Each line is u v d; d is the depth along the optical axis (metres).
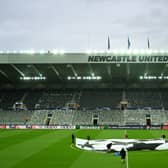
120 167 25.23
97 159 29.08
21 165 26.41
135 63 68.06
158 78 83.62
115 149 34.41
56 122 78.19
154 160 28.25
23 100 88.31
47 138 49.53
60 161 28.23
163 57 65.38
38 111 83.06
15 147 38.38
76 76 83.31
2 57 68.12
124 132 61.56
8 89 93.00
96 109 82.06
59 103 85.94
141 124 74.62
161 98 84.94
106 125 74.06
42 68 74.69
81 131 64.56
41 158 29.95
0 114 83.06
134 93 87.75
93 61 67.06
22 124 78.38
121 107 82.75
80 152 33.78
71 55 67.44
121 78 85.25
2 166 25.98
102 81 89.31
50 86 91.88
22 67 73.75
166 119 75.62
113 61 66.62
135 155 31.14
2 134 57.62
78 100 86.38
